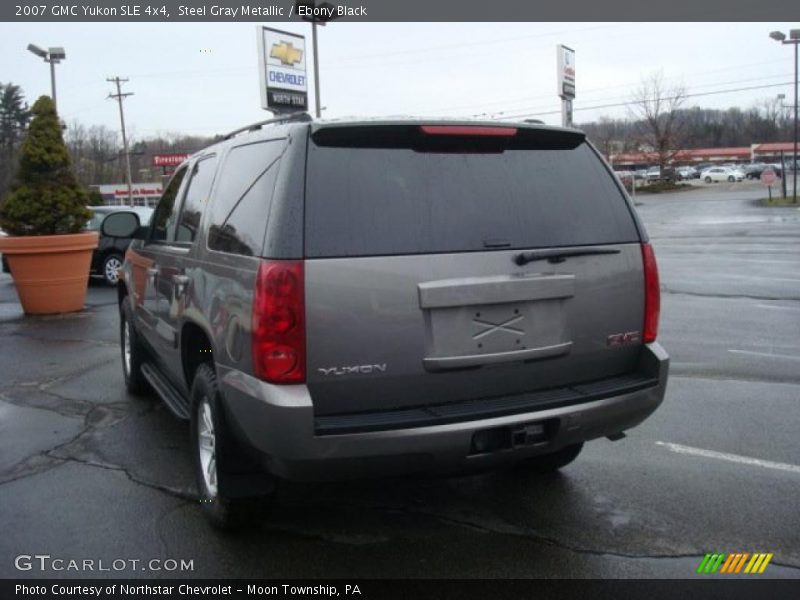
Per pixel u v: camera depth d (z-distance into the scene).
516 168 3.70
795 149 42.19
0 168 49.66
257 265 3.25
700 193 60.56
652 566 3.58
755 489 4.42
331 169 3.32
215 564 3.64
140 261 5.80
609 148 81.44
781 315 10.15
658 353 3.85
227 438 3.67
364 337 3.24
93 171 84.75
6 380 7.20
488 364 3.46
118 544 3.84
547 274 3.57
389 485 4.55
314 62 33.06
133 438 5.45
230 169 4.09
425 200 3.43
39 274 10.88
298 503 4.31
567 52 31.30
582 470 4.75
